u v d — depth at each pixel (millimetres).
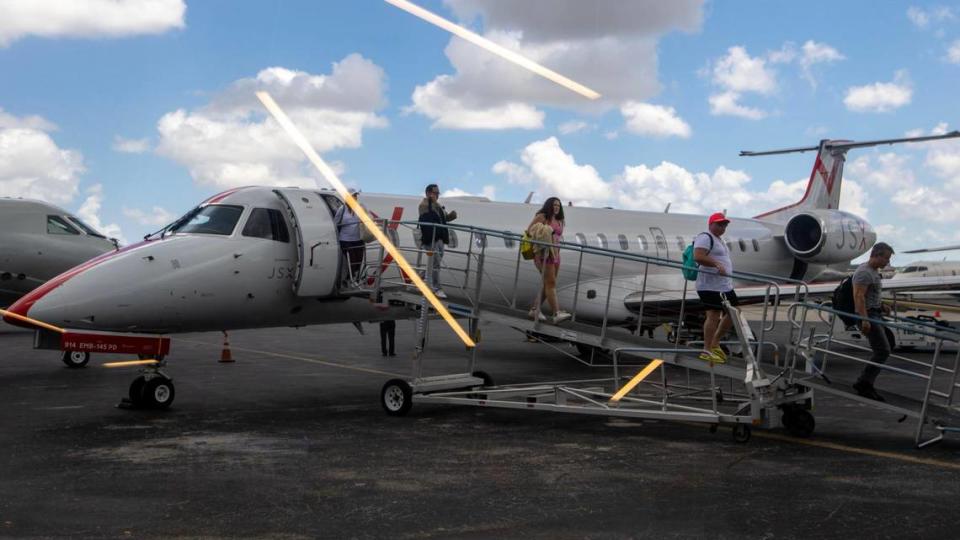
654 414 9445
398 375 15648
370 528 5992
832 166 27266
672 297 17656
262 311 12156
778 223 25000
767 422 9023
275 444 9047
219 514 6332
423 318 11336
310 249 11914
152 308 11023
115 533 5859
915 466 8070
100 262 11117
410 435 9633
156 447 8852
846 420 10805
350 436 9539
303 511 6418
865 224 23109
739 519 6238
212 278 11438
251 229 11898
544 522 6148
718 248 10281
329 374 15773
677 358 10219
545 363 18266
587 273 18172
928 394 8945
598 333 11211
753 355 9523
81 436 9461
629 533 5887
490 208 16906
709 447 8977
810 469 7906
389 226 14156
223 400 12391
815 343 10531
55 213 22859
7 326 27484
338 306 12945
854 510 6492
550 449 8836
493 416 11023
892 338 12266
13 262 21844
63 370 16203
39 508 6480
